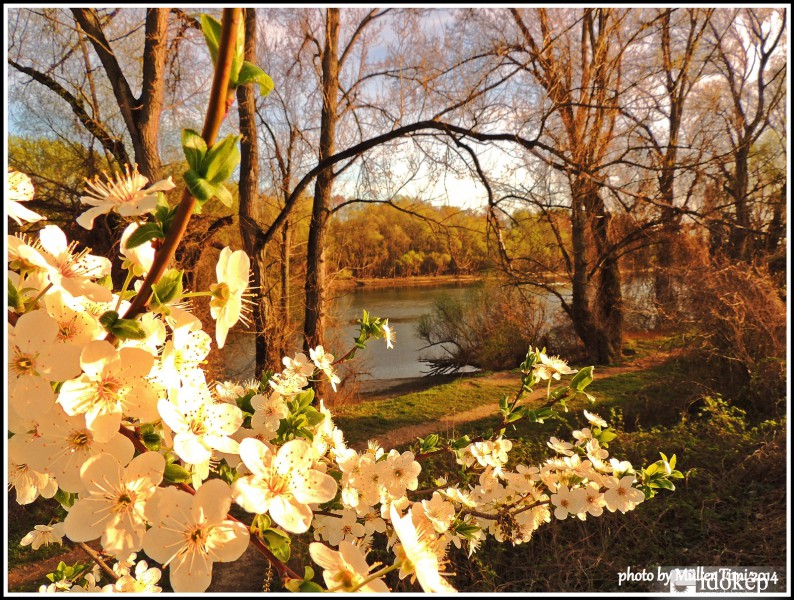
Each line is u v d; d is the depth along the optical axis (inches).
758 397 277.3
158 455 33.0
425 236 831.7
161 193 29.1
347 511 65.9
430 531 57.8
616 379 391.5
